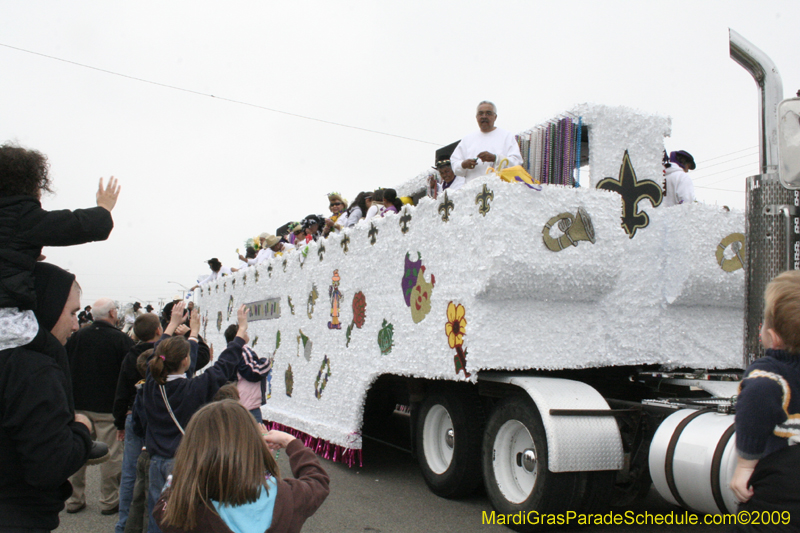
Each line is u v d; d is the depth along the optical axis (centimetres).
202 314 1330
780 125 319
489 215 440
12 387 203
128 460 428
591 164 513
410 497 545
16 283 210
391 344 567
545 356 459
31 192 227
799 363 229
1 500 205
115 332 542
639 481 415
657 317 503
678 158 646
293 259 834
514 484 457
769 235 329
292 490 205
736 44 341
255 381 608
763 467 225
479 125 600
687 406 400
